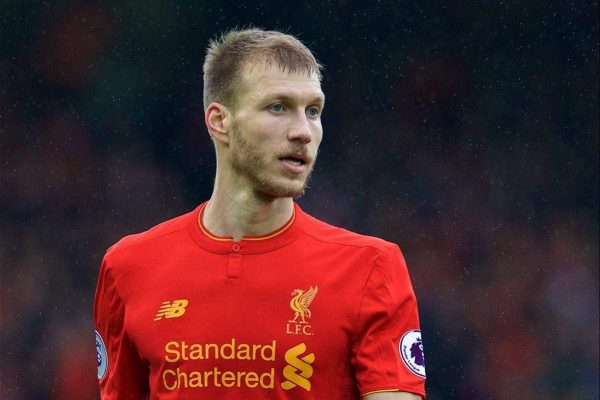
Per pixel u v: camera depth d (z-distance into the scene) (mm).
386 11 52094
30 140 48250
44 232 47219
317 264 10383
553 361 46844
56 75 48781
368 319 10102
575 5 53094
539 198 52312
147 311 10500
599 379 46688
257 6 50375
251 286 10312
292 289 10258
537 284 49812
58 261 46812
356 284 10227
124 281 10781
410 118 52656
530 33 53188
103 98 49000
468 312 48188
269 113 10078
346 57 52562
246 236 10555
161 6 49156
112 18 49125
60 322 45062
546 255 50906
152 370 10477
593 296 49531
